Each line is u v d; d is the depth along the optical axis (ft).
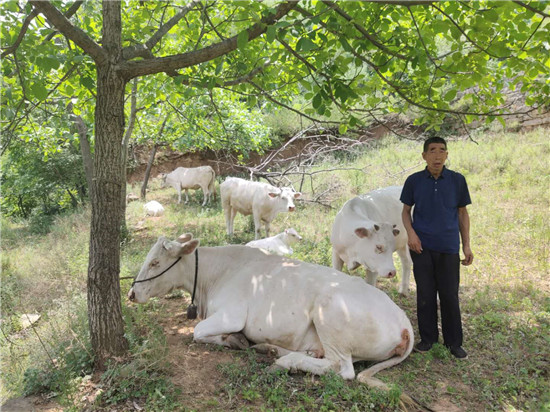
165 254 14.46
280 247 24.89
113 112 11.78
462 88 14.16
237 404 10.73
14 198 68.13
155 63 11.83
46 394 11.36
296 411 10.34
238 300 13.76
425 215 13.88
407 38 13.65
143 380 11.14
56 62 11.51
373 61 14.62
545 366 12.79
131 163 64.80
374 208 16.72
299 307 12.90
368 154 53.62
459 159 43.32
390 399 10.68
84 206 52.70
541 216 27.55
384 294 13.06
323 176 45.73
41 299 19.72
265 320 13.17
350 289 12.59
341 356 12.22
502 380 12.17
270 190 30.40
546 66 13.92
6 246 38.47
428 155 13.75
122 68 11.58
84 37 10.88
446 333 13.82
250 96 16.38
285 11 11.75
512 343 14.21
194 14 18.16
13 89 15.26
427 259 13.84
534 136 45.16
